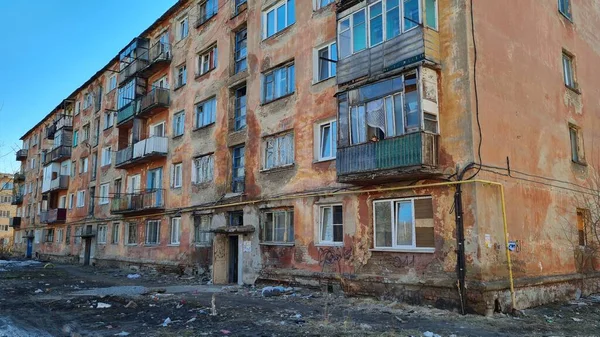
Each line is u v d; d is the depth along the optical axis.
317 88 15.45
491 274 10.61
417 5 11.91
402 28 12.20
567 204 14.18
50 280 19.38
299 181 15.61
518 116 12.66
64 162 40.31
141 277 20.83
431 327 8.98
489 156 11.33
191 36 23.48
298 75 16.34
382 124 12.23
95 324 9.19
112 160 30.33
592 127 16.52
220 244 18.50
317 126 15.38
